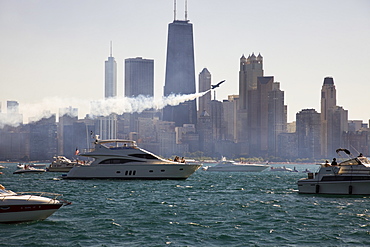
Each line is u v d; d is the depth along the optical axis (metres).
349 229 111.12
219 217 125.12
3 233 103.25
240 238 102.50
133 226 112.50
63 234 103.62
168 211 133.62
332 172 165.62
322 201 154.00
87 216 123.94
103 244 96.81
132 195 171.50
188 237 102.94
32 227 108.50
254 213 131.25
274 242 99.44
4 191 114.56
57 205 113.75
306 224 116.56
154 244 97.19
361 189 161.25
